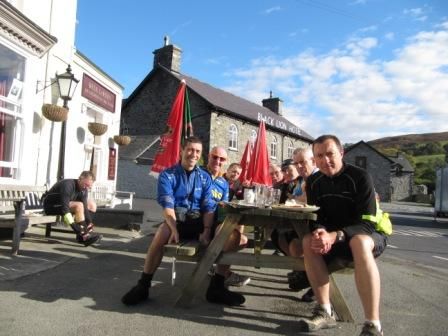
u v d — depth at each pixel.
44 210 6.51
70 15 9.55
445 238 14.74
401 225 20.25
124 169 30.38
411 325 3.62
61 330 3.03
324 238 3.22
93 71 11.15
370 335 3.01
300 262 3.65
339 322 3.57
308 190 3.90
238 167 6.71
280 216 3.48
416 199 60.16
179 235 4.12
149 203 23.22
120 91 13.35
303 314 3.77
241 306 3.90
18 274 4.42
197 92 29.33
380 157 56.59
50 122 8.93
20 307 3.45
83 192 6.61
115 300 3.82
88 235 6.44
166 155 6.79
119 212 8.89
